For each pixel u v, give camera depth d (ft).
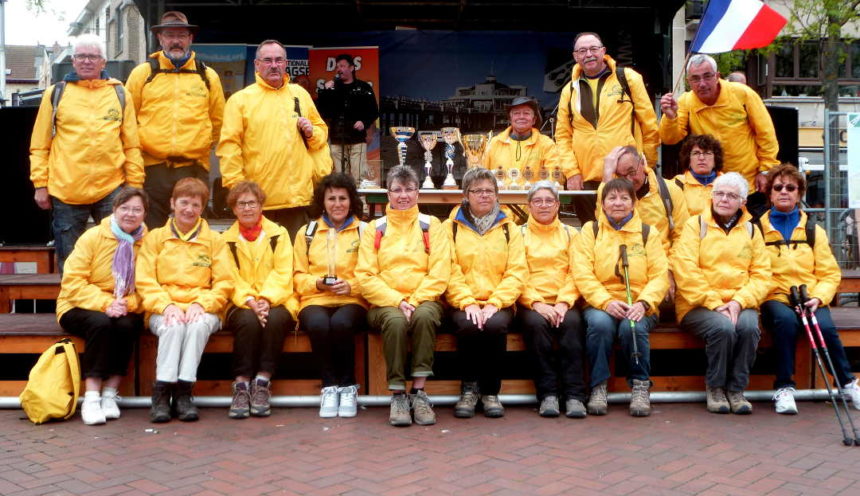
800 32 51.37
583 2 29.76
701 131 20.06
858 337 16.90
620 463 12.49
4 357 17.16
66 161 17.97
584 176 20.29
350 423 14.92
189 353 14.96
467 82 31.58
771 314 16.25
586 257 16.28
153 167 19.40
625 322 15.56
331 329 15.43
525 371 17.98
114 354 15.31
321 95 30.27
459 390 16.43
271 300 15.57
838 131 26.07
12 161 26.05
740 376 15.71
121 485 11.49
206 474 11.98
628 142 19.80
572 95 20.25
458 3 29.22
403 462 12.56
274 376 17.25
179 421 15.05
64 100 17.99
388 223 16.15
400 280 15.75
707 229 16.34
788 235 16.74
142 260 15.65
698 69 19.38
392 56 31.32
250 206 15.85
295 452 13.07
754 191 20.30
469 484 11.55
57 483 11.55
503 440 13.78
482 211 16.25
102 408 15.17
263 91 18.65
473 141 21.86
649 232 16.28
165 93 19.04
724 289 16.16
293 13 30.71
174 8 28.78
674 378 16.66
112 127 18.06
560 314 15.79
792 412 15.52
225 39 30.86
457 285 15.97
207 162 20.01
